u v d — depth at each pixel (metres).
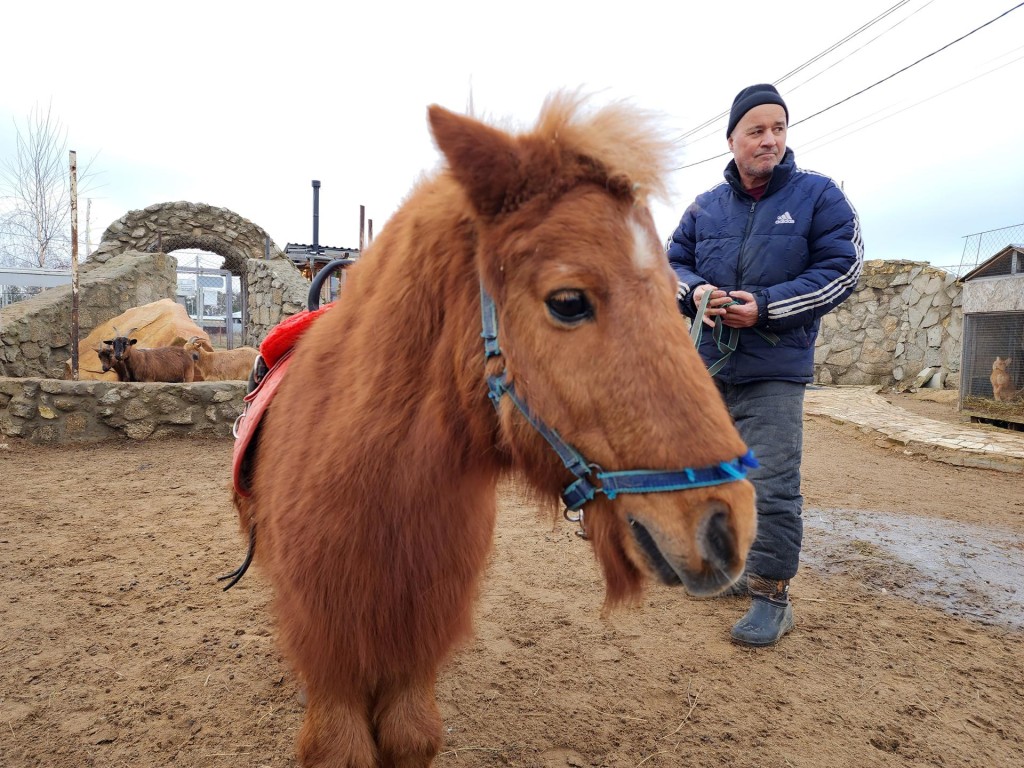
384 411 1.55
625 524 1.33
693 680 2.82
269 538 1.90
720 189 3.38
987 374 10.67
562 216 1.27
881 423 9.49
